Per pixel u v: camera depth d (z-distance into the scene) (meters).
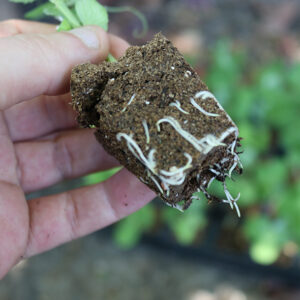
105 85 0.12
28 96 0.13
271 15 0.38
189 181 0.12
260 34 0.36
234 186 0.24
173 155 0.11
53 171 0.18
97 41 0.13
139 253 0.28
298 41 0.35
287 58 0.34
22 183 0.17
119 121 0.11
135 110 0.11
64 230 0.16
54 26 0.17
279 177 0.24
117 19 0.36
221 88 0.27
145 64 0.12
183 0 0.39
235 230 0.27
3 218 0.15
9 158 0.16
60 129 0.18
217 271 0.27
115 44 0.16
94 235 0.29
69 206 0.16
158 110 0.11
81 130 0.18
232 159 0.12
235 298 0.26
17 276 0.27
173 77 0.12
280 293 0.26
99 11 0.14
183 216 0.26
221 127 0.11
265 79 0.27
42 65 0.12
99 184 0.17
